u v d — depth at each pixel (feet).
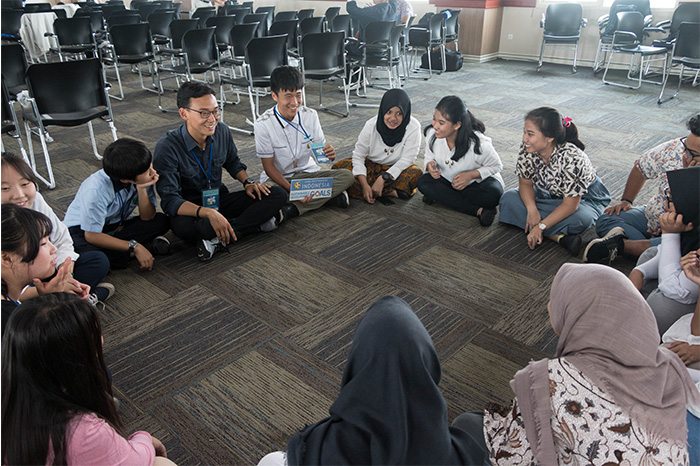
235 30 17.43
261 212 8.98
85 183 7.73
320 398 5.75
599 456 3.11
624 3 22.52
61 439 3.19
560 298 3.64
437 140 9.91
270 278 8.03
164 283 7.88
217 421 5.43
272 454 3.81
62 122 11.48
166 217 8.64
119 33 17.80
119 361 6.27
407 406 2.84
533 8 25.82
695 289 5.68
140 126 15.84
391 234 9.39
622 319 3.31
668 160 7.86
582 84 21.50
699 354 4.93
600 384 3.19
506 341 6.67
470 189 9.78
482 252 8.79
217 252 8.71
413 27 23.49
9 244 5.14
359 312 7.22
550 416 3.28
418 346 2.88
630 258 8.31
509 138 14.67
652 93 19.88
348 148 13.78
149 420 5.43
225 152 9.07
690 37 17.95
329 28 23.94
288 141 9.82
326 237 9.29
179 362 6.27
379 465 2.78
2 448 3.23
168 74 23.07
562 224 8.67
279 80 9.32
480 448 3.27
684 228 6.07
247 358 6.34
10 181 6.21
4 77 12.75
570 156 8.31
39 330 3.18
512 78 22.74
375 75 23.09
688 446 3.59
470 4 26.08
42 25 22.85
